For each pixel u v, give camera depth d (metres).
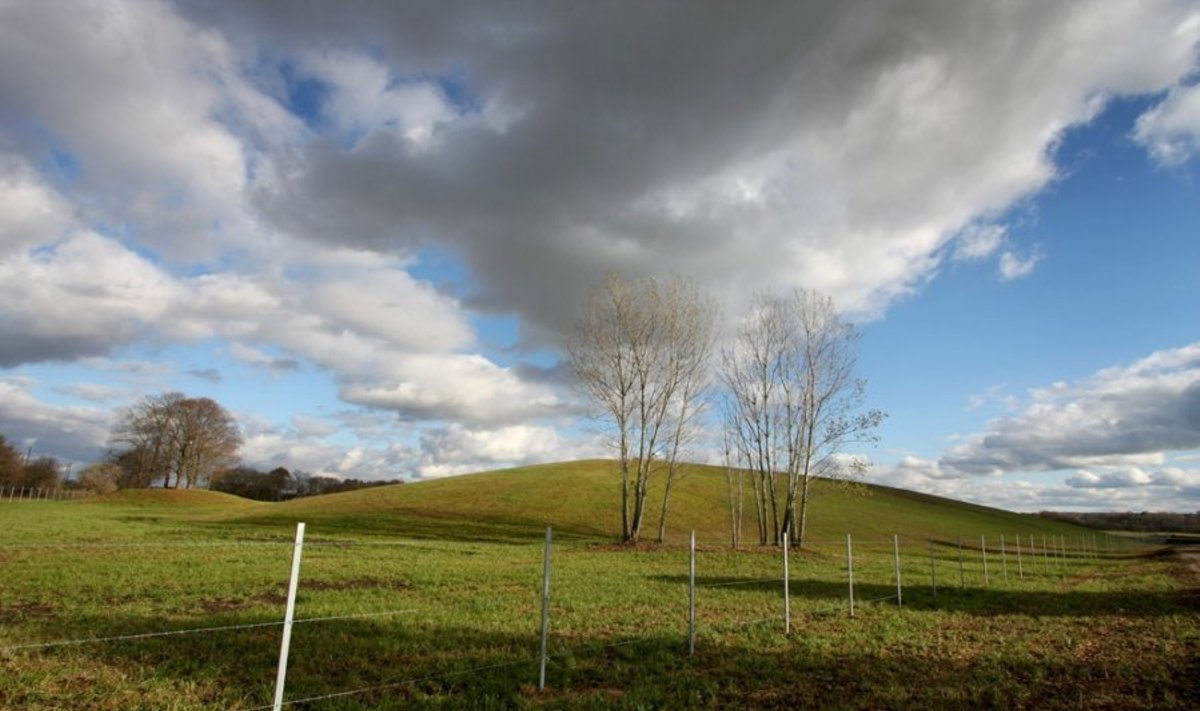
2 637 12.79
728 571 31.22
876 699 10.88
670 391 47.12
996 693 11.33
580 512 63.34
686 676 11.78
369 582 22.45
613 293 47.53
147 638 13.10
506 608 18.05
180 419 97.38
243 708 9.48
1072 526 118.25
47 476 103.94
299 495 130.38
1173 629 18.02
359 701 9.83
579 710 9.76
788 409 50.97
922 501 100.94
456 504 65.62
